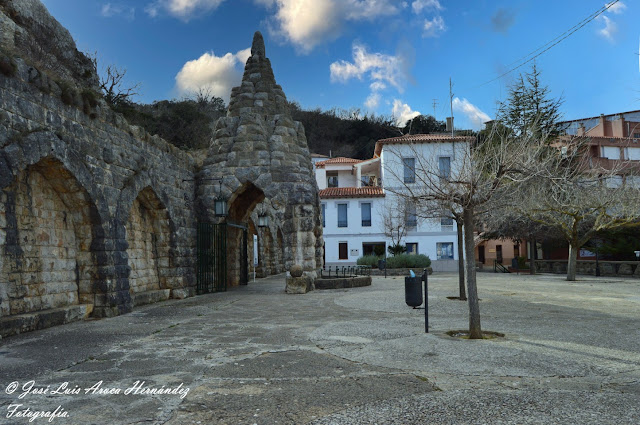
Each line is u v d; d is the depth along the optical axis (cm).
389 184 3650
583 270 3412
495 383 558
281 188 1894
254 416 458
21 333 920
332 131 8306
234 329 962
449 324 998
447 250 4225
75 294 1155
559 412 455
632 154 4166
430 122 7425
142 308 1341
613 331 899
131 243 1450
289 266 1880
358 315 1153
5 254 932
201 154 2947
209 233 1827
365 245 4322
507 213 2222
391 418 446
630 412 453
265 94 2009
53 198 1095
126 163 1302
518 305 1346
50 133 973
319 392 532
